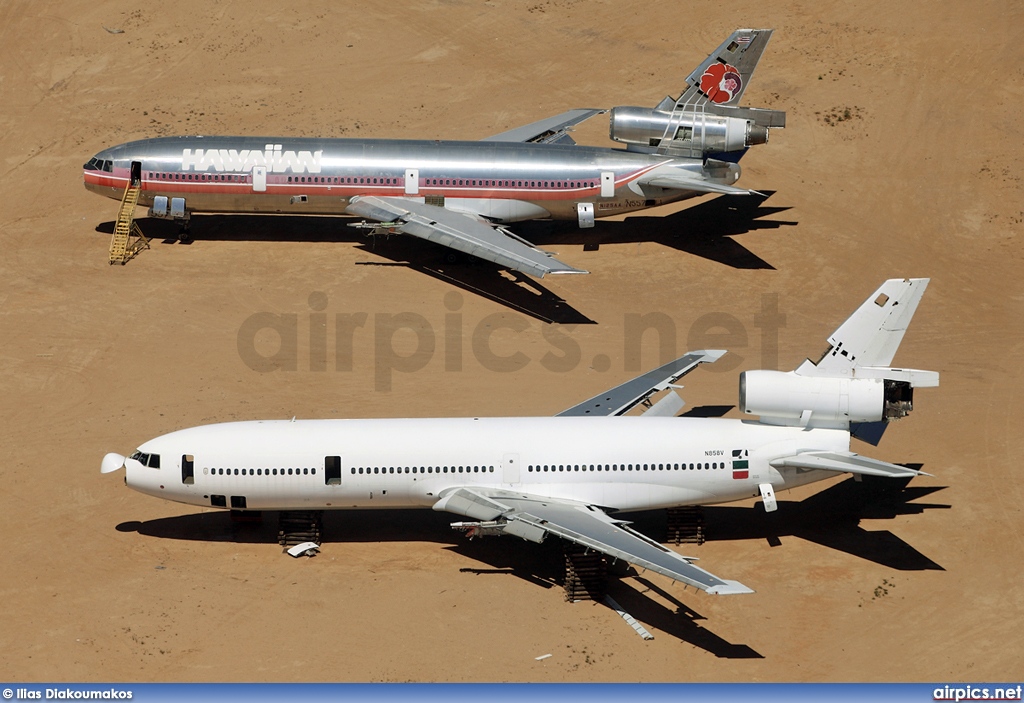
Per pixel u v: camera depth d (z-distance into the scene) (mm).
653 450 65250
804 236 104875
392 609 63281
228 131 119812
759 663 59781
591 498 65375
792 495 73438
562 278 97750
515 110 124062
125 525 70125
